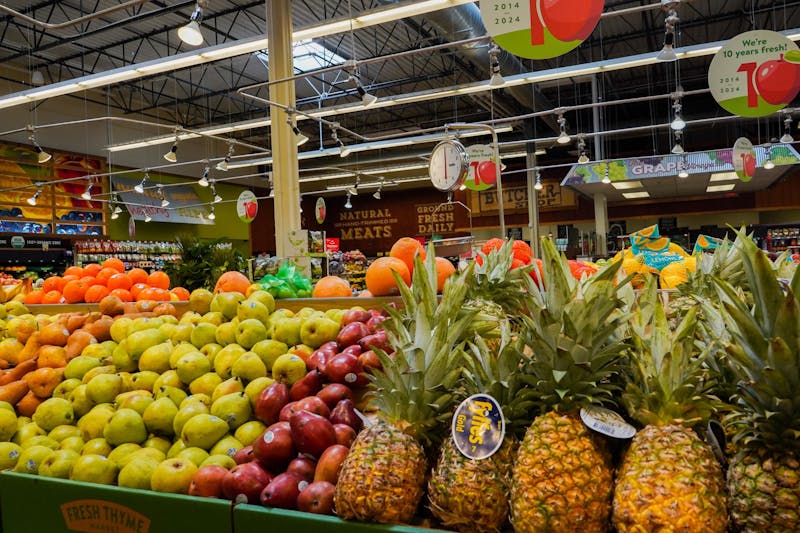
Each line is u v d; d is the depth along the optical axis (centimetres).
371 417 206
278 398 218
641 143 2078
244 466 185
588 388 150
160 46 1552
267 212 2530
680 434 136
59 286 464
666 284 326
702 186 1521
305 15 1339
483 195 2289
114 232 1911
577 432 144
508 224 2248
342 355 219
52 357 279
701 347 168
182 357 248
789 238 1473
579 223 2120
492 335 197
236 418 220
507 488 151
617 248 1634
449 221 2500
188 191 2161
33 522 210
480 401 157
